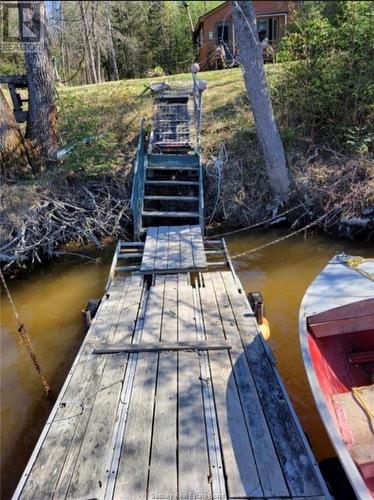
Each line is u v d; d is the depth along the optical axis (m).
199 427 2.57
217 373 3.09
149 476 2.23
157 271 5.10
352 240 6.48
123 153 8.42
